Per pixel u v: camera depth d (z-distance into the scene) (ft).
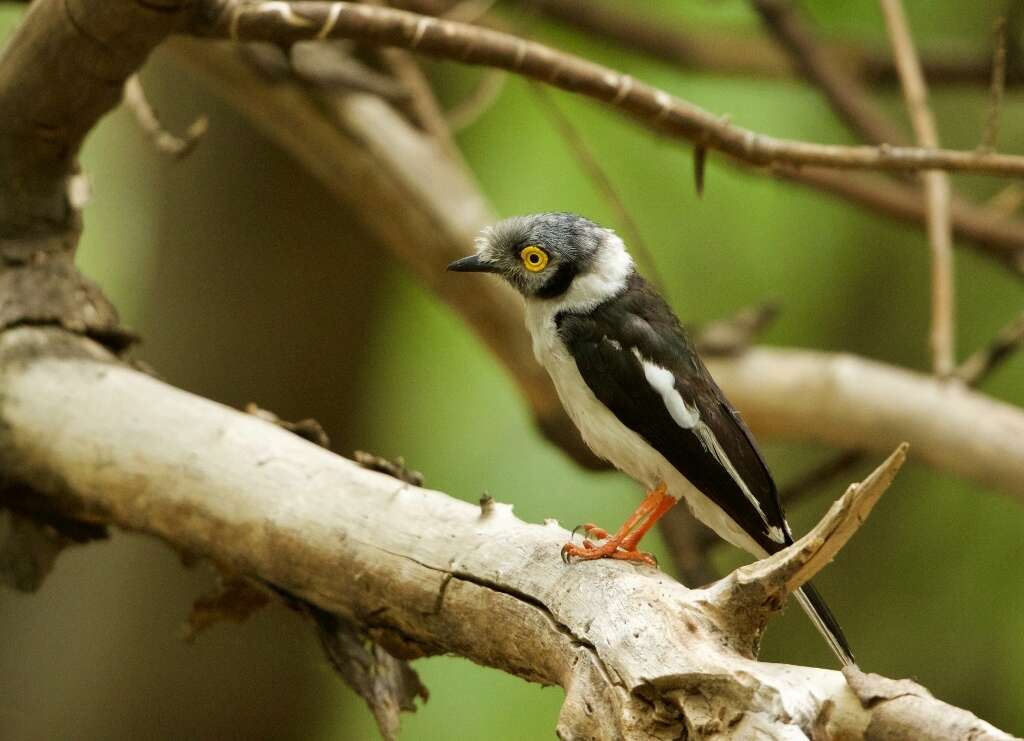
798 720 15.74
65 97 24.20
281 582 21.99
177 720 40.42
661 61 44.42
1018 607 41.68
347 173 36.58
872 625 43.50
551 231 25.71
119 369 24.58
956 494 43.45
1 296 25.14
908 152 24.35
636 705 16.67
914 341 46.19
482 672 43.57
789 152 24.79
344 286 41.47
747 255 46.26
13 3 31.60
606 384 24.70
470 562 19.65
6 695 40.16
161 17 22.15
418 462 46.60
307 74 34.53
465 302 36.96
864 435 37.19
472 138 45.65
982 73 44.06
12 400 24.26
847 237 46.19
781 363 37.40
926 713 15.46
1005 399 45.96
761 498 24.49
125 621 40.32
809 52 40.42
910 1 47.93
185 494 22.58
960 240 39.73
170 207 40.91
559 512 44.70
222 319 40.98
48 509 24.71
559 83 24.31
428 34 23.59
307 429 23.88
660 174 45.88
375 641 21.49
